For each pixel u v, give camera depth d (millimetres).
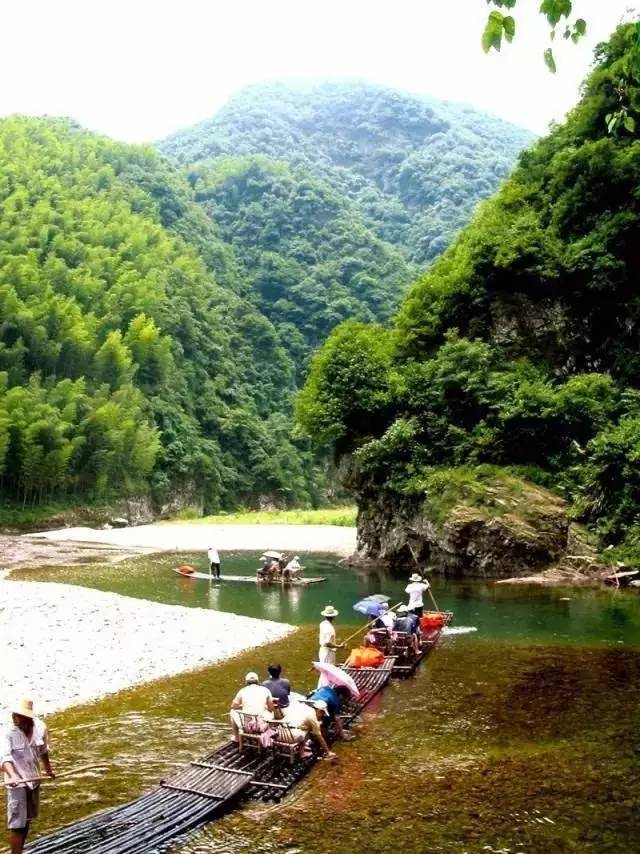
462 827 9516
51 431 83812
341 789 10805
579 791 10594
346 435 43000
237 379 145125
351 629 23984
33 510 84625
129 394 104188
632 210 41500
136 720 14133
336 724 12984
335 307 169625
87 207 139500
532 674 17344
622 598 28859
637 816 9773
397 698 15414
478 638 21609
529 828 9461
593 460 35000
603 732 13141
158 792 10445
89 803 10430
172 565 43625
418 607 21281
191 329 135000
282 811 10094
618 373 41344
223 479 121625
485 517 35625
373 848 8992
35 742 8883
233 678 17219
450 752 12250
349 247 188500
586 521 35000
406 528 40094
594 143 42375
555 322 43312
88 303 113438
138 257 134875
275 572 35188
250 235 196375
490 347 43094
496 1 6363
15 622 22000
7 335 96625
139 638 20859
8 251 112875
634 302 41594
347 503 137375
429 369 42125
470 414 41219
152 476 106438
